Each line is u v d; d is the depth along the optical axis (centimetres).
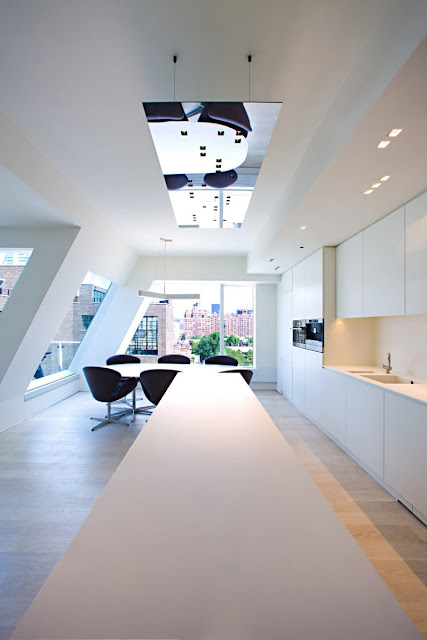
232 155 235
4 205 344
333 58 184
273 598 63
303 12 158
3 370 419
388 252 321
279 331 719
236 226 462
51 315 447
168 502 99
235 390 267
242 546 79
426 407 237
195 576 69
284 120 236
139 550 77
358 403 343
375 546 220
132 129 256
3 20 164
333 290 450
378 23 159
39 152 288
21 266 439
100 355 712
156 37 173
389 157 212
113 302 690
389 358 376
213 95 217
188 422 180
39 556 209
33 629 56
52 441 409
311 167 257
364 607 61
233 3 154
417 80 147
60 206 355
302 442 412
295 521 90
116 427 466
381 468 298
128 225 482
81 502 271
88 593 64
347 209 308
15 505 267
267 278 703
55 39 175
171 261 693
